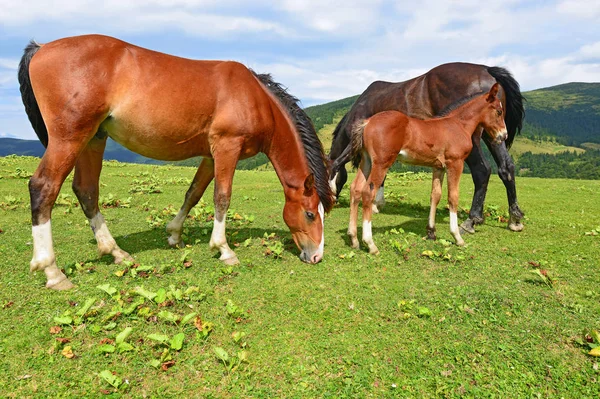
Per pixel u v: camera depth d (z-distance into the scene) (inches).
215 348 101.6
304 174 178.1
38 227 137.2
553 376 98.3
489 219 265.6
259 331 117.5
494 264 173.6
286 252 189.8
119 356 102.3
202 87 153.9
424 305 134.9
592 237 216.8
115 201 290.0
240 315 125.0
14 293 135.8
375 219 269.0
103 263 167.5
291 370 99.9
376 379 97.3
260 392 91.7
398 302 136.2
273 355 106.0
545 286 150.2
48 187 136.2
